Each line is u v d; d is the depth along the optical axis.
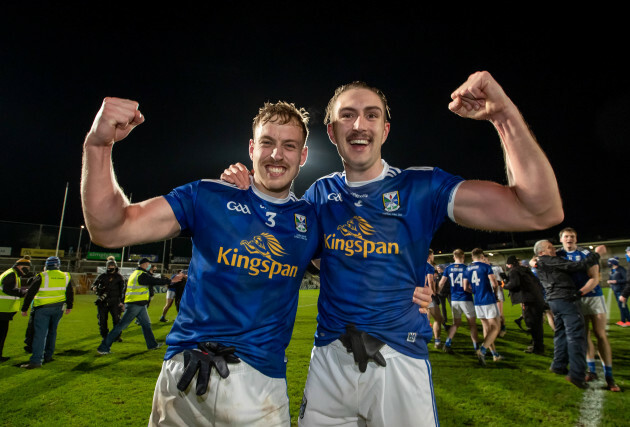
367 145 1.74
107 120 1.25
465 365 5.48
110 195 1.32
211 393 1.42
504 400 3.96
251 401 1.45
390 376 1.59
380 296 1.65
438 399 4.01
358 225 1.71
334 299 1.73
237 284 1.53
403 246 1.66
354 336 1.60
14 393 4.31
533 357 5.96
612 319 9.71
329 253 1.76
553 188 1.24
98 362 5.80
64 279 5.93
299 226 1.72
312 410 1.71
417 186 1.70
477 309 5.85
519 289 6.36
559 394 4.13
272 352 1.56
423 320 1.75
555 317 5.05
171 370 1.49
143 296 6.64
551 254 4.83
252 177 1.82
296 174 1.77
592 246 19.73
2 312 5.85
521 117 1.27
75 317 11.48
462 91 1.28
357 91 1.82
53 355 6.17
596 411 3.62
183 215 1.58
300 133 1.77
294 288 1.69
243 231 1.58
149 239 1.50
